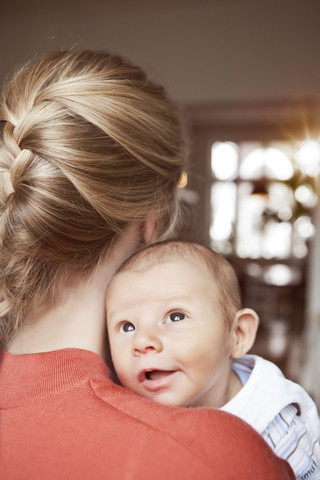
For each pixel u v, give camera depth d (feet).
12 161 2.15
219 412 1.76
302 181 21.08
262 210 27.35
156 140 2.42
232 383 2.87
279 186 26.45
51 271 2.12
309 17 17.12
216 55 18.06
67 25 18.85
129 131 2.25
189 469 1.54
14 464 1.69
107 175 2.16
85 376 1.92
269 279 25.50
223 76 18.03
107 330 2.52
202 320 2.43
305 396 2.81
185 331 2.38
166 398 2.34
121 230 2.33
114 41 18.69
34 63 2.50
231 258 29.30
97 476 1.57
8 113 2.25
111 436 1.66
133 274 2.48
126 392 1.90
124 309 2.42
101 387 1.88
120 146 2.24
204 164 28.91
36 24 18.93
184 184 2.91
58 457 1.65
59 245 2.08
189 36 18.20
